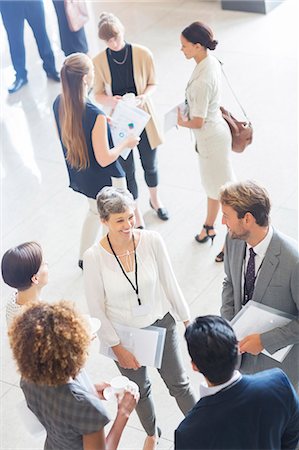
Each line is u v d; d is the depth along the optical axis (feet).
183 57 23.29
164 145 19.60
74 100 13.29
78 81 13.16
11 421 12.76
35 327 7.40
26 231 17.56
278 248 9.06
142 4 27.37
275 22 24.34
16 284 9.94
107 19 14.90
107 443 8.36
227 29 24.47
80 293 15.44
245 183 9.05
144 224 16.97
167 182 18.26
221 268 15.31
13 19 22.62
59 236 17.22
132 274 10.14
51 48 23.52
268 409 7.09
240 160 18.31
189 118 14.56
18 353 7.45
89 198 14.76
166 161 19.01
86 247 15.56
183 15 25.99
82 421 7.59
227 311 10.12
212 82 14.03
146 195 17.97
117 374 13.34
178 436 7.22
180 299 10.56
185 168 18.63
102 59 15.23
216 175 14.98
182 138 19.76
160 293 10.55
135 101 15.08
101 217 10.00
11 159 20.22
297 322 9.16
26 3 22.31
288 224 15.99
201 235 16.07
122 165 15.84
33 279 10.00
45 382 7.39
